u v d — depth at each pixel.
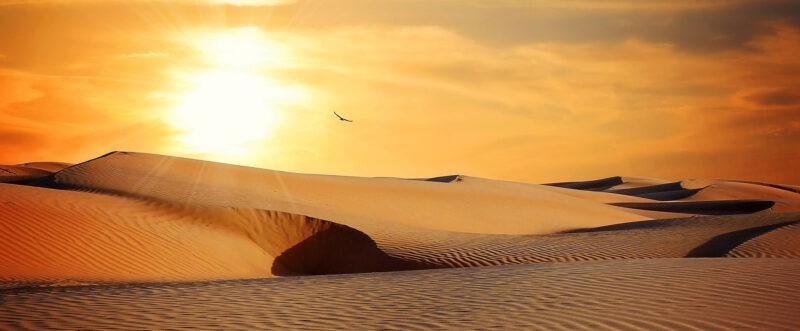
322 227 26.06
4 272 18.19
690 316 8.78
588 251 22.47
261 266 23.61
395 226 27.42
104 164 35.66
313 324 9.40
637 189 110.31
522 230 35.28
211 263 21.92
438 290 11.85
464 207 38.81
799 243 22.56
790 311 8.90
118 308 10.58
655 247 23.25
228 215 26.25
